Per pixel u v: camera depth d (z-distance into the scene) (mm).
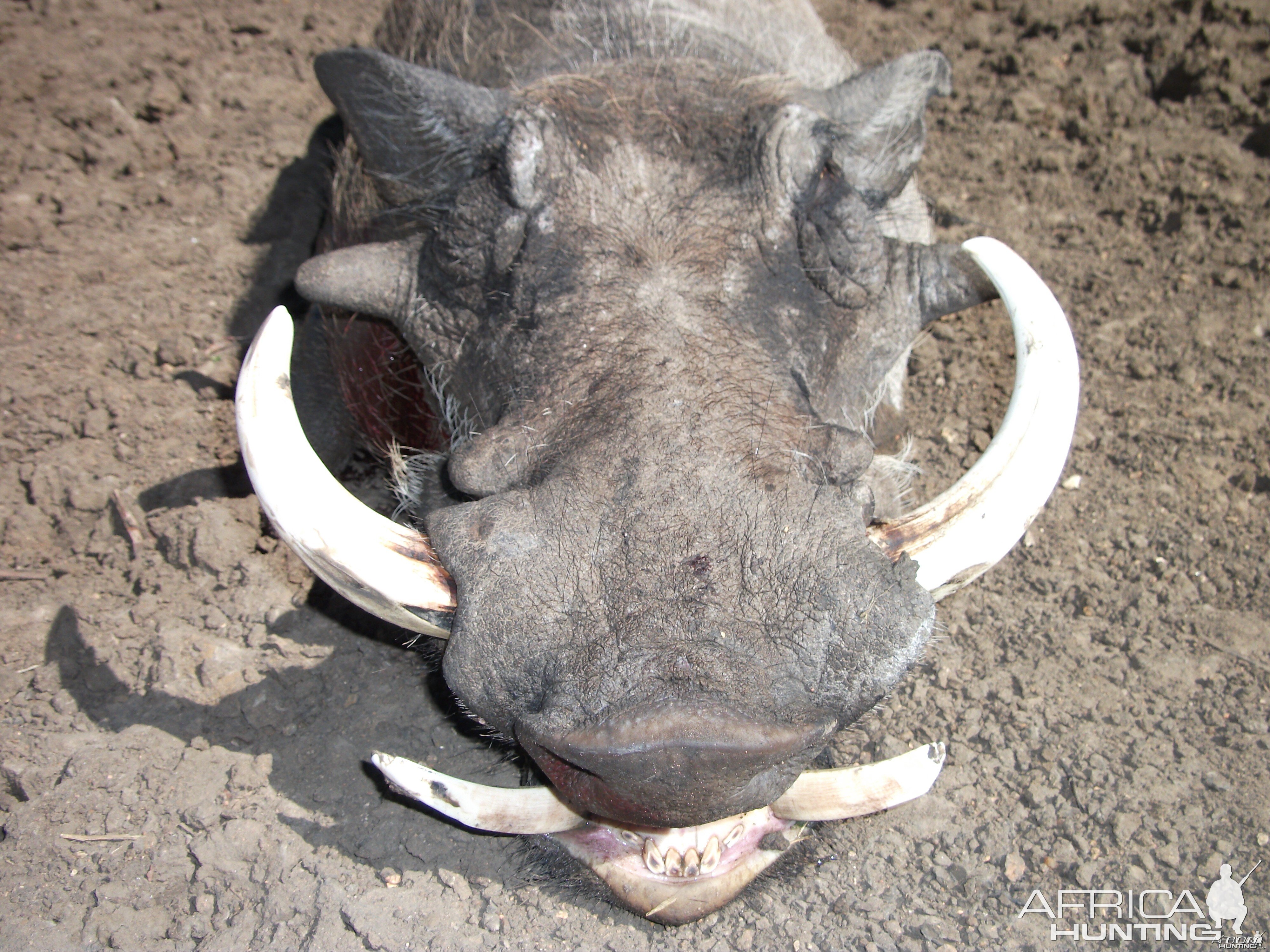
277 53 1272
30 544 739
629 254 521
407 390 680
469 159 582
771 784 431
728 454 450
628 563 425
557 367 497
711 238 528
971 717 647
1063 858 583
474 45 747
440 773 527
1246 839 587
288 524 457
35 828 577
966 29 1256
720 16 799
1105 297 927
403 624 479
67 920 545
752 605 421
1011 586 726
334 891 553
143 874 562
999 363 878
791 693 408
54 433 809
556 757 420
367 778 611
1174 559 735
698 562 423
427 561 462
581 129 555
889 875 579
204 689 646
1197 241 970
